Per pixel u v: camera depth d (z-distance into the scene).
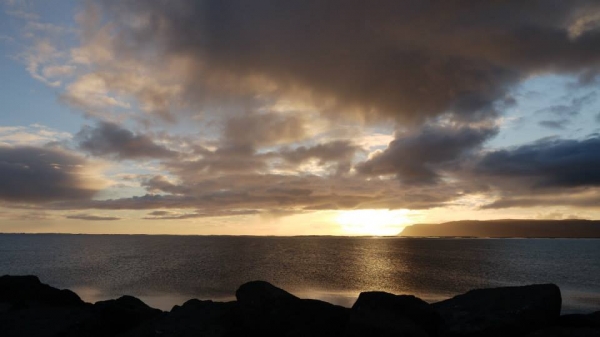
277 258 109.38
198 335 12.20
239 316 12.83
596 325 13.14
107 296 45.72
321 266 87.44
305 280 63.38
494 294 14.24
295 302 12.66
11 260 100.06
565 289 56.81
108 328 15.09
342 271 76.81
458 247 178.50
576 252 150.38
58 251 138.50
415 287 56.69
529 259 114.44
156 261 98.44
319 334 12.16
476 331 11.84
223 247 167.50
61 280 60.72
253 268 81.19
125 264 89.88
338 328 12.29
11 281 19.45
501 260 109.94
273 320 12.34
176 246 175.25
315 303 12.66
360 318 11.35
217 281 60.19
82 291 49.97
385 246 183.12
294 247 170.00
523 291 14.09
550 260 112.12
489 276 72.06
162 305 39.25
